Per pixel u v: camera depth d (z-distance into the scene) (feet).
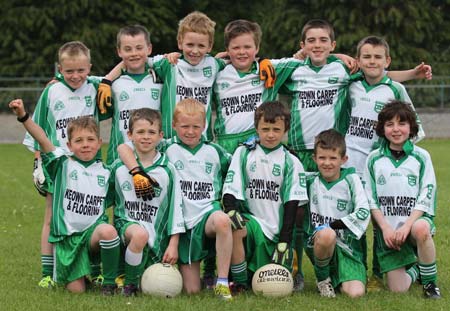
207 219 22.48
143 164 22.72
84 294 22.17
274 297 21.61
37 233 33.01
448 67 98.94
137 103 25.38
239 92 25.52
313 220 23.18
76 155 23.04
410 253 22.85
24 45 102.94
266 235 22.67
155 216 22.72
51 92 25.46
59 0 100.68
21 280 24.18
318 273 22.40
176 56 25.76
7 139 83.25
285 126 22.85
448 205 39.27
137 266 22.02
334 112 25.81
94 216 22.86
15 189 46.93
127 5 102.12
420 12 97.50
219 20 108.37
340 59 26.02
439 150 70.49
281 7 98.89
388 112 23.00
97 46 100.37
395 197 23.07
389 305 20.97
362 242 23.43
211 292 22.67
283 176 22.86
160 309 20.26
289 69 26.12
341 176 23.00
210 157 23.38
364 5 96.32
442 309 20.59
